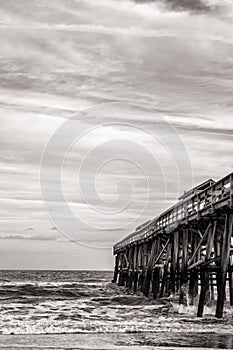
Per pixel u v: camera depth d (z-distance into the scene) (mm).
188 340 16844
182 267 25281
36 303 31938
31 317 23703
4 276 91062
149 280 32812
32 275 101562
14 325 20734
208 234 22141
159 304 28219
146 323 20656
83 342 16734
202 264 21438
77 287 50969
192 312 23797
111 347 15719
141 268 37750
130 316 23438
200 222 23406
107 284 57812
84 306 29266
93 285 55000
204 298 21703
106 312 25438
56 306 29562
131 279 43688
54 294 41156
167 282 30609
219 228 22734
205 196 22125
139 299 31562
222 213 20391
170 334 18062
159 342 16547
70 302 32469
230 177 18750
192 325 19750
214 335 17688
